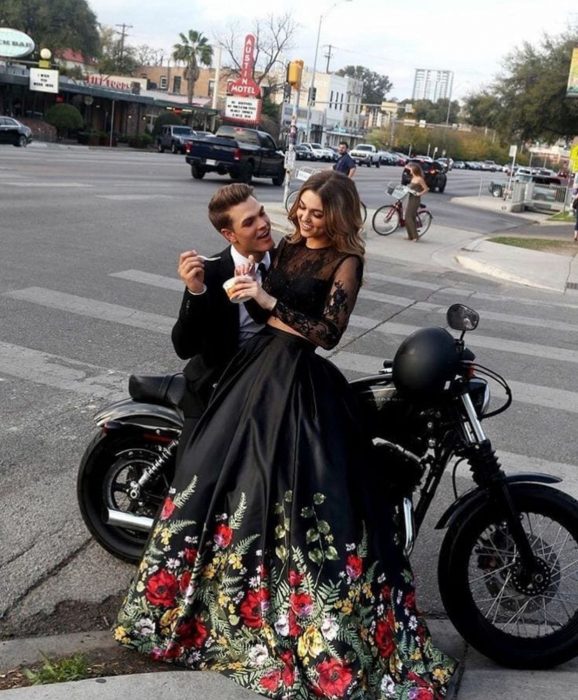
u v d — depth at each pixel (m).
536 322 10.32
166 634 3.12
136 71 107.06
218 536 3.04
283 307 3.04
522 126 42.28
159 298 9.30
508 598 3.46
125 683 2.96
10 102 56.50
